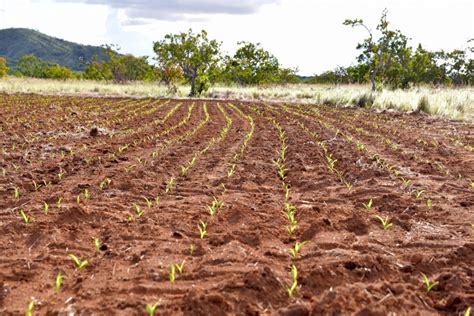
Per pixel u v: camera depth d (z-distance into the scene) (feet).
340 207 16.31
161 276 10.61
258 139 34.01
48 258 11.57
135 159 25.67
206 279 10.47
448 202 17.17
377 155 25.91
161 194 18.43
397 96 68.39
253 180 20.83
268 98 90.17
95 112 53.42
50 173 21.90
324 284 10.21
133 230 13.89
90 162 24.26
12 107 55.98
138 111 56.65
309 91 95.04
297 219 15.16
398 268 11.12
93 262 11.53
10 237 13.29
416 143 32.22
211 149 29.63
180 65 99.04
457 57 109.40
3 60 195.93
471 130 40.81
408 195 18.04
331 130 38.70
